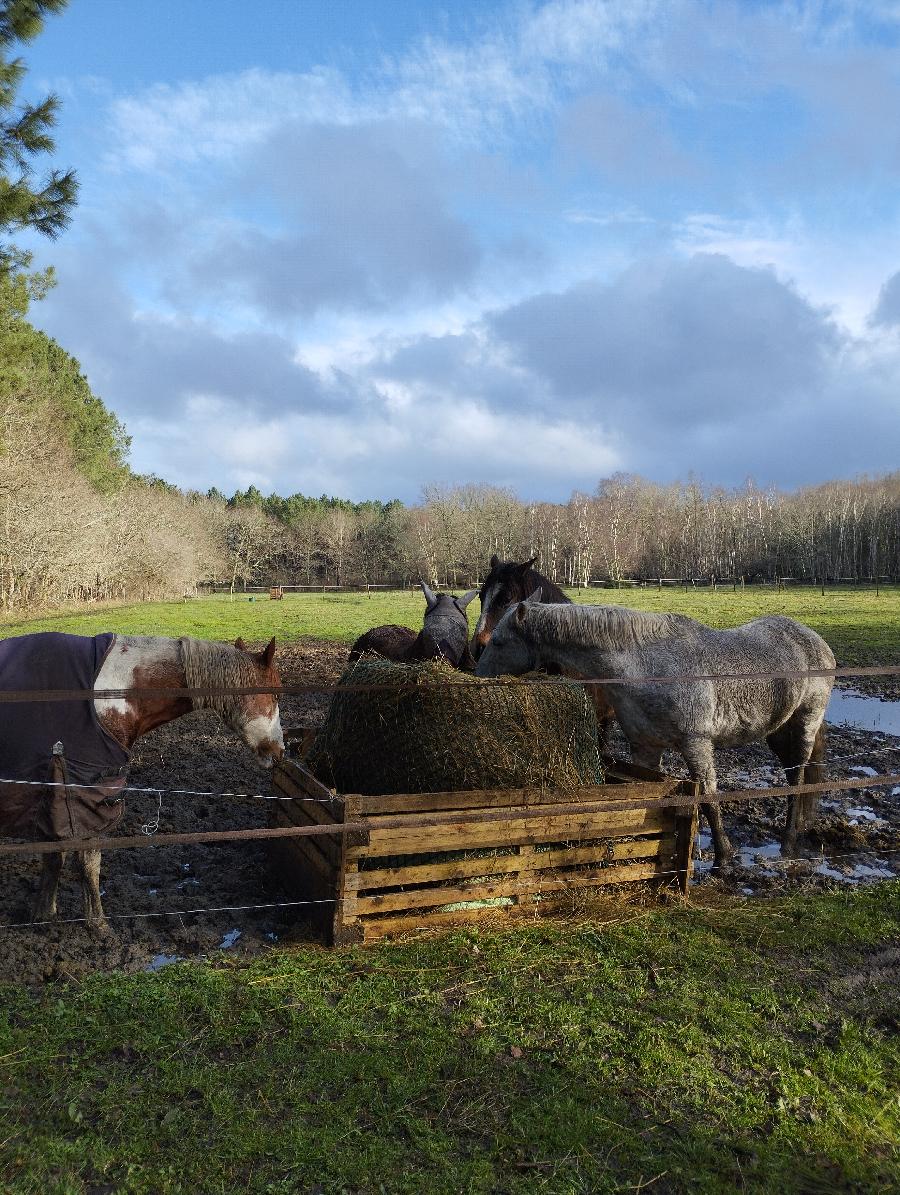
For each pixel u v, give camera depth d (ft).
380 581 297.33
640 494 341.00
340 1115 9.23
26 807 13.20
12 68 29.27
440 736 14.92
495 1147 8.84
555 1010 11.59
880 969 13.34
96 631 80.28
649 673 17.71
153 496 189.57
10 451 104.01
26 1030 10.73
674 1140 9.07
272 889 16.17
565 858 15.12
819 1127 9.29
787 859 18.78
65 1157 8.51
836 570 251.60
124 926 14.17
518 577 23.85
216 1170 8.40
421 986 12.17
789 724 19.71
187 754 28.30
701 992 12.30
